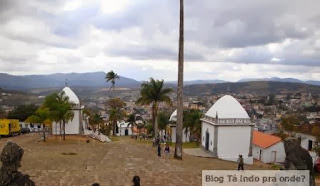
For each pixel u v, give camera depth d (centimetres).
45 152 2656
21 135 4972
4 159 756
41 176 1669
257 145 4631
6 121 4512
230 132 3822
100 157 2464
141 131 9169
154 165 2175
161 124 6197
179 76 2836
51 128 4734
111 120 8088
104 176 1706
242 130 3844
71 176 1684
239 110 3944
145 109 15075
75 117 4797
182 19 2858
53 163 2122
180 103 2805
